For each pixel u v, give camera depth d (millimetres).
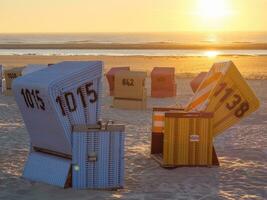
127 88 18547
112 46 106188
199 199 7523
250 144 12094
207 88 9945
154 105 19969
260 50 93188
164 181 8531
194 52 84062
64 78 7566
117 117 16500
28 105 8195
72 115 7707
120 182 7938
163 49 97250
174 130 9297
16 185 8094
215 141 12477
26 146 11484
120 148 7883
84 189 7773
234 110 9633
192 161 9414
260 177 8883
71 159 7844
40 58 57156
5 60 53312
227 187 8227
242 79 9484
